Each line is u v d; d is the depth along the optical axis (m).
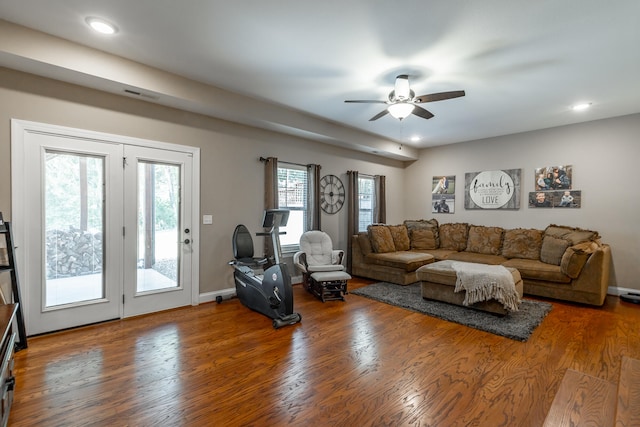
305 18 2.34
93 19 2.37
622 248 4.55
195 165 3.91
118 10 2.26
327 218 5.66
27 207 2.83
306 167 5.23
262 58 2.96
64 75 2.82
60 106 2.96
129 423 1.79
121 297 3.38
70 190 3.06
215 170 4.11
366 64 3.06
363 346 2.80
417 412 1.90
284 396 2.06
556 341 2.92
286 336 3.01
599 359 2.56
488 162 5.98
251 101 4.02
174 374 2.31
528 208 5.46
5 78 2.71
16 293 2.61
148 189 3.56
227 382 2.21
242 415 1.87
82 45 2.75
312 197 5.18
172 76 3.30
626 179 4.52
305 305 4.00
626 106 4.16
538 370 2.39
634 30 2.43
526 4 2.14
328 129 5.03
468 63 3.01
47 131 2.90
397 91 3.24
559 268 4.19
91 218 3.19
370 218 6.63
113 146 3.28
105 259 3.27
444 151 6.64
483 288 3.54
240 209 4.39
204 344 2.81
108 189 3.26
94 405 1.94
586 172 4.86
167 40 2.67
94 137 3.15
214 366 2.43
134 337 2.94
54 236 2.99
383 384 2.20
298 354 2.64
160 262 3.68
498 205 5.82
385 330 3.18
